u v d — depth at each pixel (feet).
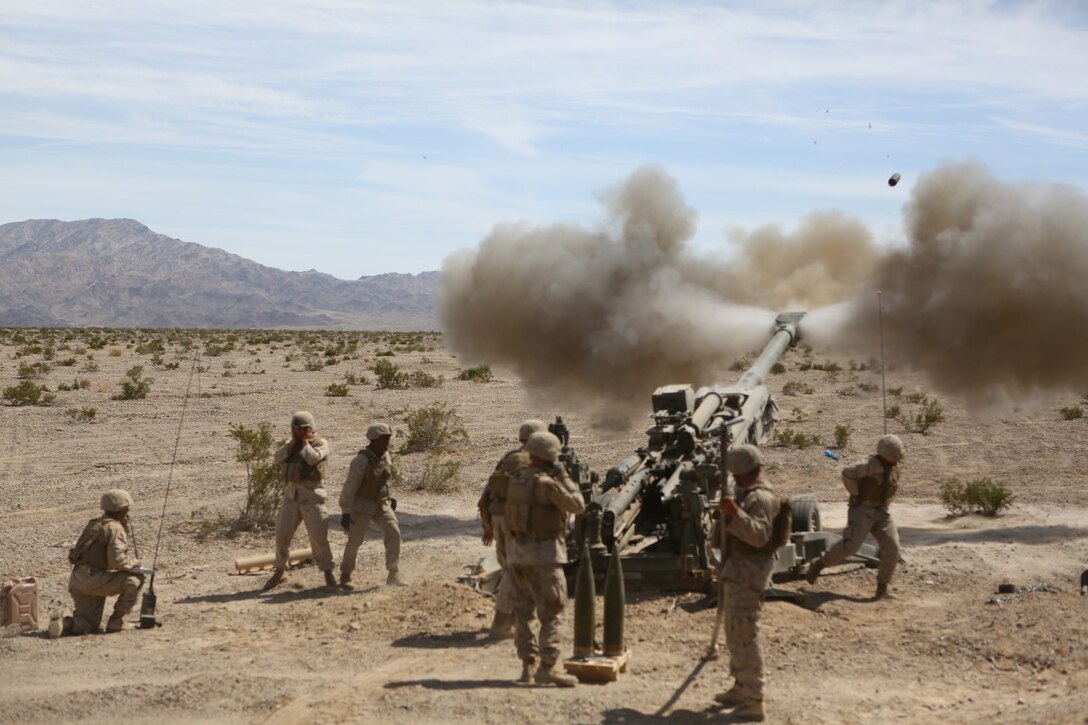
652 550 34.45
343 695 23.56
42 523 46.55
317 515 35.73
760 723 21.67
